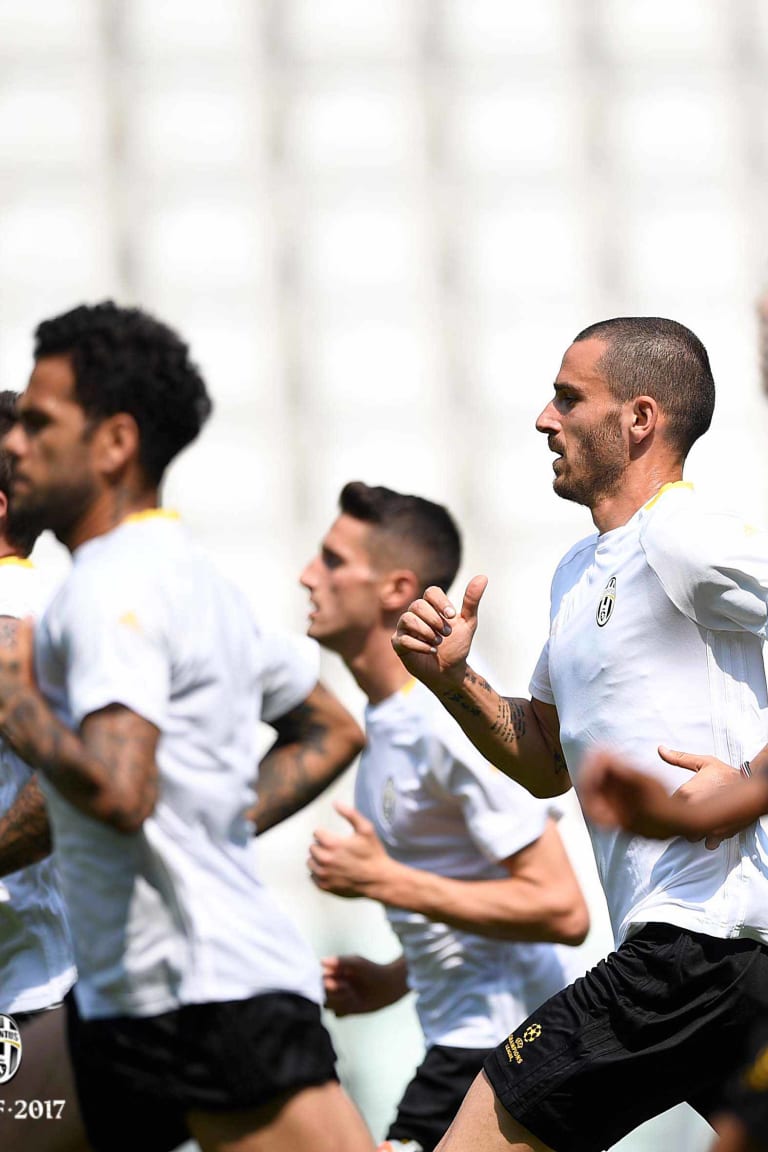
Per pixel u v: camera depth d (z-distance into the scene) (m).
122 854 11.05
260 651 12.13
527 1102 13.44
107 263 73.31
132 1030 11.15
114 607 10.91
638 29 75.25
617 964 13.48
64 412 11.55
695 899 13.22
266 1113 11.14
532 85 74.69
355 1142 11.29
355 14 75.19
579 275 73.44
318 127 74.31
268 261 73.38
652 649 13.62
